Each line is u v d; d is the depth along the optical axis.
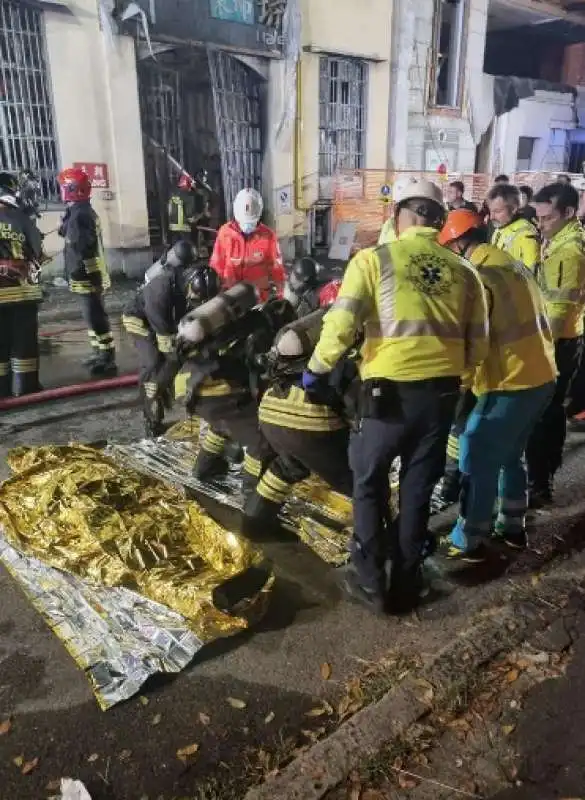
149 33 10.44
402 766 2.16
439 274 2.52
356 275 2.49
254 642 2.72
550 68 21.69
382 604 2.84
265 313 3.38
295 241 13.46
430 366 2.50
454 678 2.50
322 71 13.01
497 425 2.93
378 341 2.53
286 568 3.19
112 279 10.88
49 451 3.82
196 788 2.08
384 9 13.38
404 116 14.53
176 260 3.89
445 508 3.77
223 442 3.79
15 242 5.02
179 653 2.58
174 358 3.98
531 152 18.38
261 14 11.71
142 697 2.43
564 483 4.11
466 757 2.20
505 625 2.80
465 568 3.22
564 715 2.37
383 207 13.30
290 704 2.41
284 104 12.45
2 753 2.20
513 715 2.37
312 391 2.67
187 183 11.16
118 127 10.45
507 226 4.43
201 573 2.89
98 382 5.81
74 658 2.57
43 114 9.88
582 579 3.15
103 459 3.83
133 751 2.21
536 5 18.00
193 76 12.38
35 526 3.21
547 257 3.63
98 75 10.12
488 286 2.78
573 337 3.61
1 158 9.70
